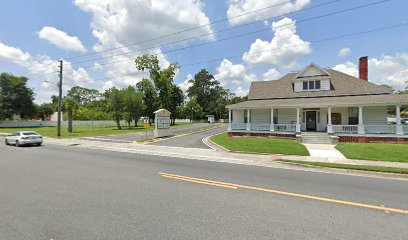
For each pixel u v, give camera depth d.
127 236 4.12
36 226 4.51
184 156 14.70
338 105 21.47
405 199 6.26
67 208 5.45
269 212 5.25
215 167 10.92
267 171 10.06
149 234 4.19
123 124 65.69
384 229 4.43
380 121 23.20
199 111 83.00
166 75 54.75
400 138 19.67
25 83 60.84
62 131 38.97
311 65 27.30
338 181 8.29
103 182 7.85
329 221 4.78
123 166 10.96
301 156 14.13
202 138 26.05
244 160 13.09
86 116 68.38
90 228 4.42
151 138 26.16
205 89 98.19
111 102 46.81
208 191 6.86
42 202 5.86
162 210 5.34
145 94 56.34
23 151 17.14
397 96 21.88
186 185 7.51
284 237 4.09
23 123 58.09
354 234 4.22
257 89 31.05
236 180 8.26
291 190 7.03
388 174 9.54
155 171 9.79
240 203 5.83
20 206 5.59
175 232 4.26
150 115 56.41
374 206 5.68
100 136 29.81
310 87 27.38
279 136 23.97
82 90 111.19
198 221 4.75
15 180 8.13
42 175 8.94
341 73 28.02
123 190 6.91
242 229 4.39
